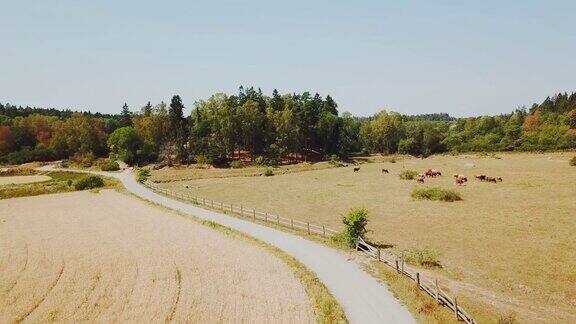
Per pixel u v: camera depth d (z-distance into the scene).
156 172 100.44
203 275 29.12
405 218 45.12
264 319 22.06
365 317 21.80
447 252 33.38
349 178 83.00
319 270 29.28
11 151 146.00
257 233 40.12
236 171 98.69
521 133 154.25
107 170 108.88
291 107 141.50
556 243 34.50
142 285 27.61
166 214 51.19
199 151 116.81
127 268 31.09
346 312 22.44
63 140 142.00
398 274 27.78
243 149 134.75
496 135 156.62
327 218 47.00
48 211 55.94
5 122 161.38
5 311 24.27
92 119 164.38
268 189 70.56
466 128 176.12
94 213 53.53
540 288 26.39
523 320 21.67
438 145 158.00
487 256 32.16
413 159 135.88
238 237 38.81
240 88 150.38
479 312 22.11
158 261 32.47
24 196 70.62
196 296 25.48
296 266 30.20
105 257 33.94
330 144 136.38
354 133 167.50
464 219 43.44
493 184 65.88
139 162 119.31
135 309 23.97
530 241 35.31
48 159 139.12
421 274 27.55
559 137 141.62
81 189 76.56
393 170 96.88
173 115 126.88
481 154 135.62
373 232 39.91
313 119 135.88
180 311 23.44
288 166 110.06
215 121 126.62
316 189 68.69
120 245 37.47
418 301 23.33
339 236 35.69
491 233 38.09
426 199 55.00
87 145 136.50
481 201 52.31
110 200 63.19
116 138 125.75
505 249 33.59
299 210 51.94
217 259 32.56
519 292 25.84
